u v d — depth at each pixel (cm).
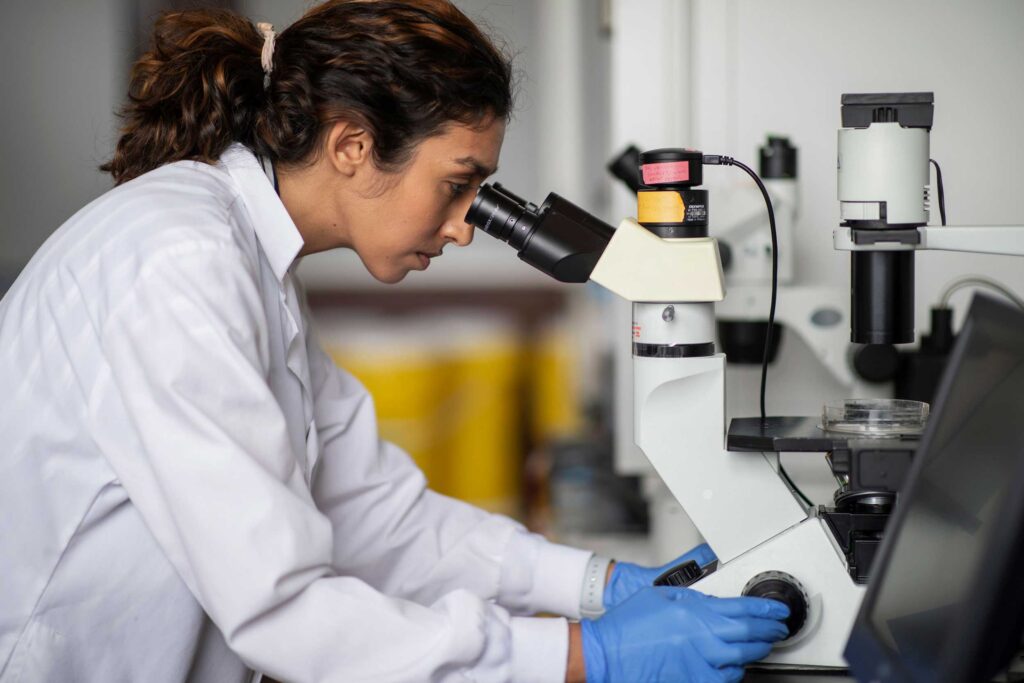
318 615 107
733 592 119
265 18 449
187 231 111
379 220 127
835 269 209
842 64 206
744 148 210
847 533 122
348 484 155
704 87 210
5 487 118
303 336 137
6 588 118
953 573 78
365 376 371
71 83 445
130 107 134
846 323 180
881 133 119
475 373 382
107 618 119
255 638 106
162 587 120
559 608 147
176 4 137
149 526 112
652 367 123
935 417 87
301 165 126
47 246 122
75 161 450
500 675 110
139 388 106
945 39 203
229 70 127
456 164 124
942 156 205
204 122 127
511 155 450
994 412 78
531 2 438
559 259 126
